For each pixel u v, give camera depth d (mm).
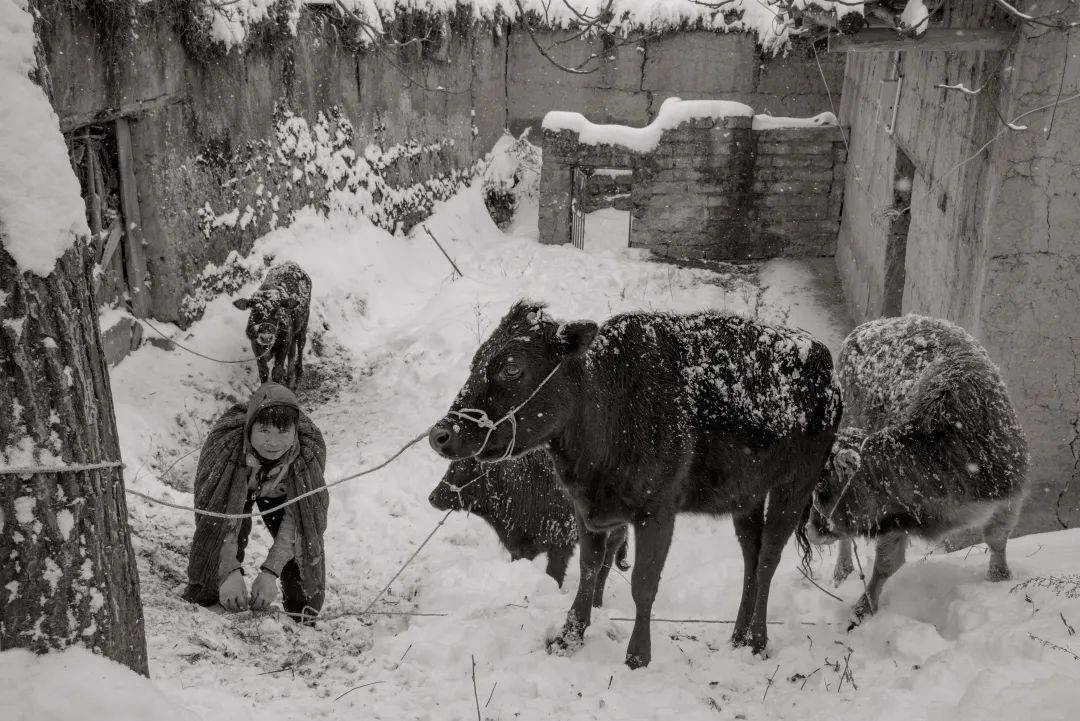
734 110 16938
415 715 3803
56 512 2990
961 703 3738
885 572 5281
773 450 4719
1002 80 6934
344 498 8148
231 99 12039
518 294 14695
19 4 2969
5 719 2814
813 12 6949
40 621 3004
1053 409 7016
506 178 20781
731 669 4512
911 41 7023
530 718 3795
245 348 11625
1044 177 6699
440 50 17734
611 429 4367
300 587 5441
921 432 5168
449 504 6512
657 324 4629
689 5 20000
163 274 10797
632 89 20844
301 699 3955
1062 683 3588
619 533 5172
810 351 4859
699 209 17359
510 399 4195
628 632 5027
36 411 2928
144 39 9984
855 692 4164
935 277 8930
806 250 17734
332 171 14719
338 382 11812
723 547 7137
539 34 21016
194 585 5113
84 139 9695
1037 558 5699
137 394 9820
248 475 5090
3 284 2854
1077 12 6328
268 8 12578
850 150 16750
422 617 5242
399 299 14805
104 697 2936
